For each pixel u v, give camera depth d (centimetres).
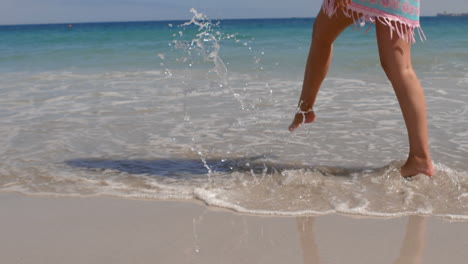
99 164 298
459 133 346
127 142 346
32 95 562
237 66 847
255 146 329
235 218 215
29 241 195
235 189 249
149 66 898
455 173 260
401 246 185
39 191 254
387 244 187
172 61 969
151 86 621
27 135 370
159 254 182
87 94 562
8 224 212
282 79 661
